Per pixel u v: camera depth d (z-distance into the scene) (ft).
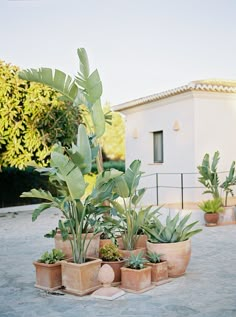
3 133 37.76
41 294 17.33
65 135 40.04
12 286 18.67
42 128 38.99
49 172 17.67
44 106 38.19
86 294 17.02
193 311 14.99
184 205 39.24
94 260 17.76
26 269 21.67
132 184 19.85
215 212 34.86
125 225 21.38
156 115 46.78
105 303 15.97
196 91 40.11
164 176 45.60
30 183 51.57
